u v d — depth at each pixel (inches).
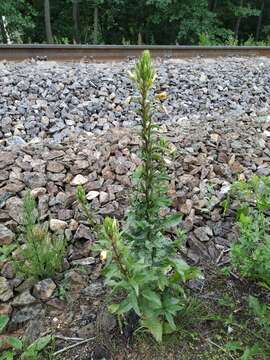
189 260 97.3
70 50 275.4
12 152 137.6
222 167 132.9
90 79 207.6
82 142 149.9
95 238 101.0
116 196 117.3
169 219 73.3
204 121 180.5
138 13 720.3
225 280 91.7
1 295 84.1
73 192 118.4
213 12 702.5
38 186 119.8
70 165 128.5
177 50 313.6
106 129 171.3
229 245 102.3
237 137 156.6
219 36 700.0
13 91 186.9
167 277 77.5
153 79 65.0
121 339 76.8
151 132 70.0
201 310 82.5
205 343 76.4
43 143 150.3
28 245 89.0
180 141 147.6
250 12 744.3
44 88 196.1
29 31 724.7
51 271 90.7
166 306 71.8
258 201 101.1
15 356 74.8
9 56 260.1
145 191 72.1
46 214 108.7
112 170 128.7
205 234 104.1
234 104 208.8
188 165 132.9
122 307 67.9
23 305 83.4
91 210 111.0
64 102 186.5
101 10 733.9
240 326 79.7
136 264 61.9
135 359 73.7
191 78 230.1
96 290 88.0
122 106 190.1
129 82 211.6
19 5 606.5
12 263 90.7
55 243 95.4
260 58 319.6
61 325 80.5
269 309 83.0
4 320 78.9
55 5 727.1
